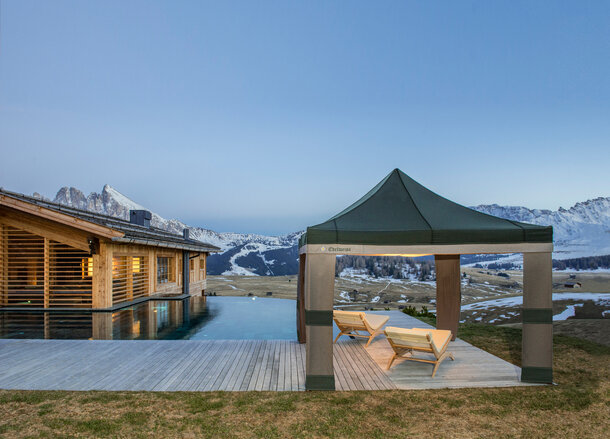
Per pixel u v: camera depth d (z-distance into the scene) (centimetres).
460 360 586
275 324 1009
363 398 425
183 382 480
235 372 522
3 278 1230
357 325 701
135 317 1087
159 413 381
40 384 473
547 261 473
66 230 1206
